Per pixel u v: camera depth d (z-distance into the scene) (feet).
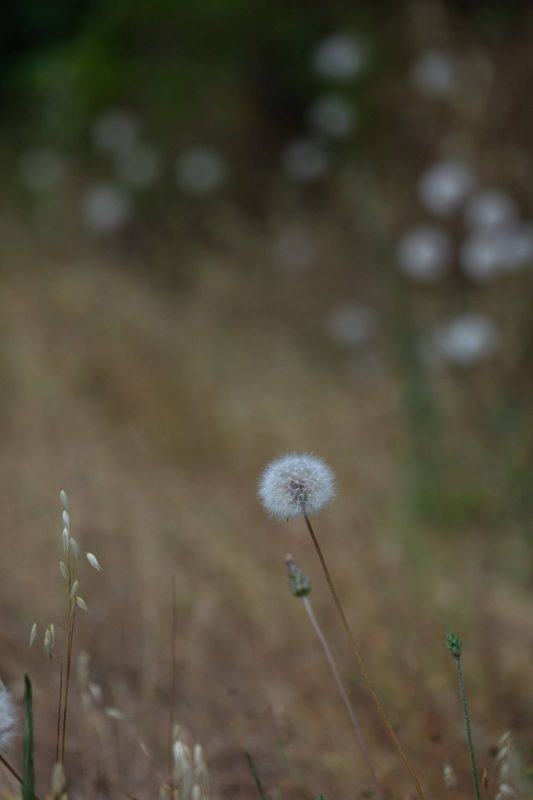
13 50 67.77
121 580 27.81
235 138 61.52
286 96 62.85
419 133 54.44
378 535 30.73
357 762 20.61
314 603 26.96
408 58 58.54
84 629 25.59
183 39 63.21
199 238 56.18
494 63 52.16
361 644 25.12
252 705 22.93
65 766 20.54
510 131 49.80
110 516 30.60
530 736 21.72
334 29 62.54
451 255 47.47
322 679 23.88
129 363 40.11
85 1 67.56
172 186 57.82
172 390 38.93
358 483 34.60
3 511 30.25
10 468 32.73
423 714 22.26
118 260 54.08
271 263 52.65
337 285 50.37
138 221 56.29
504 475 32.73
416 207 50.98
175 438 36.83
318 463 15.94
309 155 57.06
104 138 57.31
